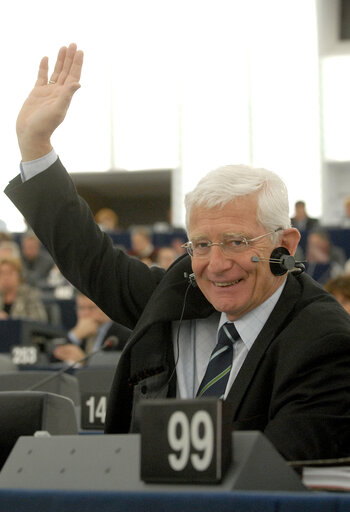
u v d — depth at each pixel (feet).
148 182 73.46
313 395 8.84
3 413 9.31
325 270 44.60
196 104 68.54
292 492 6.37
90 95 70.28
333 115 66.18
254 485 6.42
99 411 12.92
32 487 6.93
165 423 6.47
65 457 7.02
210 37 68.49
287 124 66.59
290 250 10.37
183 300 10.78
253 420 9.49
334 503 5.62
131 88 69.77
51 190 11.28
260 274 10.02
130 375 10.80
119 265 11.65
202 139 68.23
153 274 11.74
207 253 10.05
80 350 28.32
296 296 10.11
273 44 67.26
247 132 67.31
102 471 6.80
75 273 11.53
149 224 79.77
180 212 68.23
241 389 9.62
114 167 69.82
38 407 9.27
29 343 29.48
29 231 53.98
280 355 9.43
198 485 6.35
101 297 11.61
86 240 11.42
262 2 67.62
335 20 66.74
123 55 69.82
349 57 66.18
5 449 9.23
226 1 68.23
